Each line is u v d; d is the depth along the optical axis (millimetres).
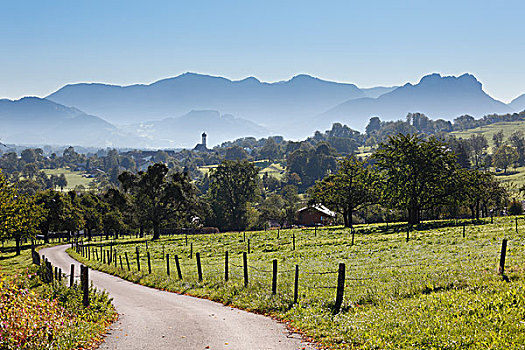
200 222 117312
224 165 120812
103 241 100875
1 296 12461
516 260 21875
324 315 15141
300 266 31656
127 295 24609
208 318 16797
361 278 22750
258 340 13180
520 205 93938
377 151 74000
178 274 28906
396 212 101562
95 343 13188
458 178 68312
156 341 13469
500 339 10352
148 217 91938
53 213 100938
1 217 57688
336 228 77250
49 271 29453
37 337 11812
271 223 135750
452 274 19547
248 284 22516
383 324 12883
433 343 10750
